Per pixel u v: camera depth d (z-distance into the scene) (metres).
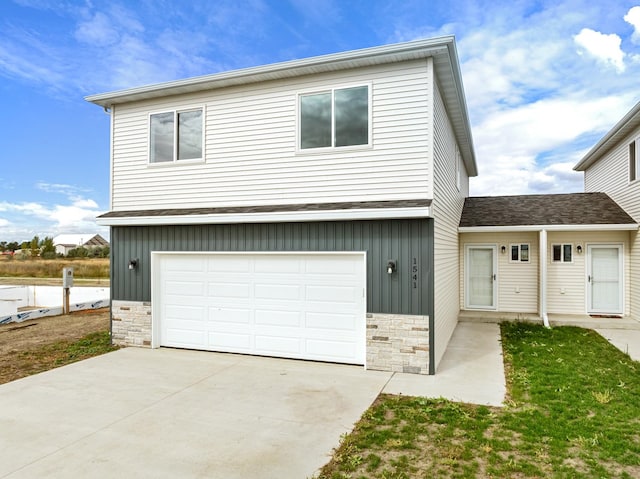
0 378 7.12
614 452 4.25
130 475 3.99
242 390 6.41
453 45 6.87
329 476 3.93
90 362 8.10
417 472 3.96
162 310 9.30
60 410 5.66
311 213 7.36
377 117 7.53
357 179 7.66
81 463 4.23
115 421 5.28
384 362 7.38
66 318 13.28
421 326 7.16
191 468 4.11
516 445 4.46
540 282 12.46
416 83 7.30
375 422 5.15
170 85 8.73
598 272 12.69
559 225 11.93
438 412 5.42
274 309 8.33
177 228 9.07
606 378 6.77
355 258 7.73
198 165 8.93
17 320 12.63
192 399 6.04
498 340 9.93
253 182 8.46
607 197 13.92
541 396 5.94
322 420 5.25
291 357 8.19
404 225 7.29
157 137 9.35
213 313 8.84
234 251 8.56
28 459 4.32
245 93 8.55
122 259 9.59
